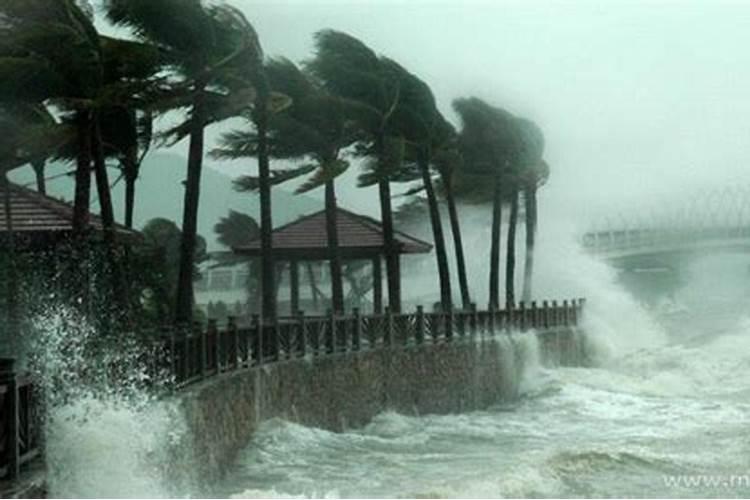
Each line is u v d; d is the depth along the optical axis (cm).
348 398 3181
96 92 2459
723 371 4969
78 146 2581
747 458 2570
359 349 3341
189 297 2802
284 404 2800
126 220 3359
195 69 2764
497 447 2892
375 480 2303
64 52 2372
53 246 2867
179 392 2114
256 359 2714
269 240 3459
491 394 4184
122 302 2648
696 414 3641
